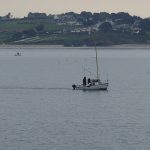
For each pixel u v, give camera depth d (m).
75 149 196.88
